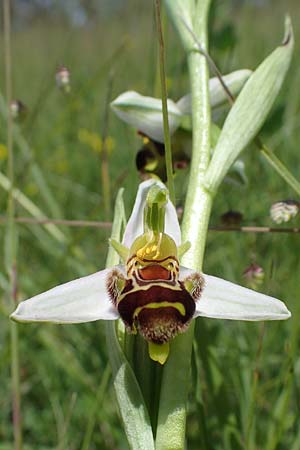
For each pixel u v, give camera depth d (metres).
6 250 0.14
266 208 0.17
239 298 0.11
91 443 0.15
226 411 0.13
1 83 0.29
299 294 0.13
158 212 0.11
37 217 0.17
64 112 0.20
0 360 0.15
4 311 0.16
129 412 0.11
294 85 0.20
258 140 0.13
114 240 0.11
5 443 0.15
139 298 0.11
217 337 0.15
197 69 0.13
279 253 0.16
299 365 0.14
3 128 0.21
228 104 0.14
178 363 0.11
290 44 0.13
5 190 0.18
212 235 0.17
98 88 0.24
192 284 0.11
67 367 0.15
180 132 0.14
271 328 0.14
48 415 0.16
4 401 0.16
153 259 0.11
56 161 0.22
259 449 0.14
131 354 0.11
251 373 0.14
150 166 0.14
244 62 0.22
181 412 0.11
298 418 0.13
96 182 0.21
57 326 0.16
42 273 0.18
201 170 0.12
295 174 0.18
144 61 0.25
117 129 0.22
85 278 0.11
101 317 0.11
